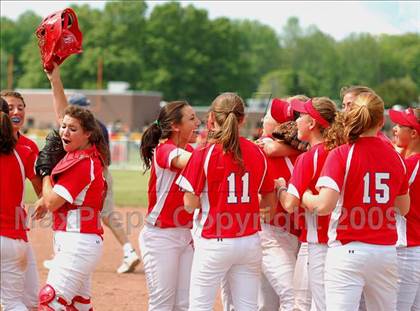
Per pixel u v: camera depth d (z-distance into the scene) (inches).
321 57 5866.1
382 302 319.3
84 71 5231.3
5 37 6279.5
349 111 318.7
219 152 329.7
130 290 492.4
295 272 354.6
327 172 312.0
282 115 366.9
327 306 317.7
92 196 344.8
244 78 5580.7
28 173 346.9
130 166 1583.4
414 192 354.0
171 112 360.8
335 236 314.7
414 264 356.8
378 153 316.8
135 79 5255.9
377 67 5285.4
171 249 358.6
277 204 357.4
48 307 340.8
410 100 4005.9
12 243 330.3
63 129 342.0
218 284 335.0
